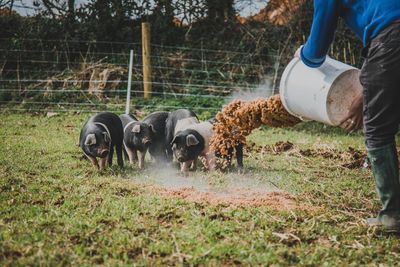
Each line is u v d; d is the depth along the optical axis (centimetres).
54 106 1184
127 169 643
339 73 376
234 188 531
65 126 986
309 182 566
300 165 676
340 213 446
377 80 344
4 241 352
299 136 948
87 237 364
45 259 327
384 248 364
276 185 546
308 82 390
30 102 1194
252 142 826
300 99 399
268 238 376
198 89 1266
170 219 417
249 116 532
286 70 410
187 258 336
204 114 1109
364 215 445
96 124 637
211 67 1336
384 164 367
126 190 511
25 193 484
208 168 648
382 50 338
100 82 1242
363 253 354
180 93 1274
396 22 335
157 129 703
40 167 617
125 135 683
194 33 1420
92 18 1393
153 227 394
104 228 389
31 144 772
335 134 1006
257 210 440
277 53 1307
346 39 1245
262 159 706
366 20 348
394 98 346
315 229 398
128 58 1334
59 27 1370
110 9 1392
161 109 1148
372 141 365
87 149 618
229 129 548
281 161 702
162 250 348
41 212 424
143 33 1188
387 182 372
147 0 1420
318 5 361
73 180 551
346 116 383
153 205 447
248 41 1366
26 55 1335
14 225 388
